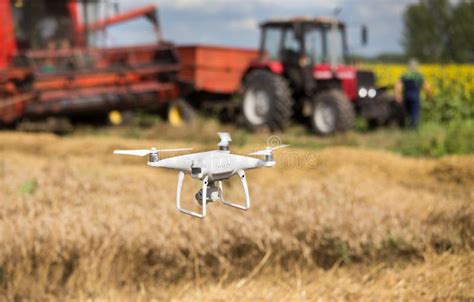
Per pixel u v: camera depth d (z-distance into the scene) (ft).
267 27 53.57
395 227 16.57
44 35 51.80
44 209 17.07
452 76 68.69
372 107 50.08
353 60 52.01
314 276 15.16
